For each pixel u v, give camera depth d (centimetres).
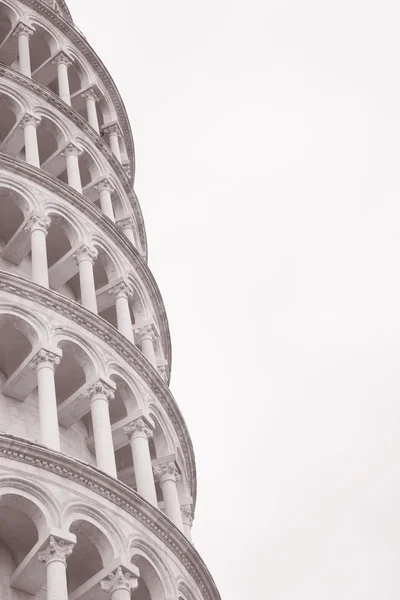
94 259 3925
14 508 2797
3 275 3384
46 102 4481
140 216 4856
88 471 2936
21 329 3344
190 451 3944
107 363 3506
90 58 5200
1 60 4825
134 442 3438
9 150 4272
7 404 3309
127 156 5309
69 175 4319
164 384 3778
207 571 3275
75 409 3400
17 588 2795
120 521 2967
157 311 4366
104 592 2844
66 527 2775
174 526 3148
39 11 5022
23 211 3866
